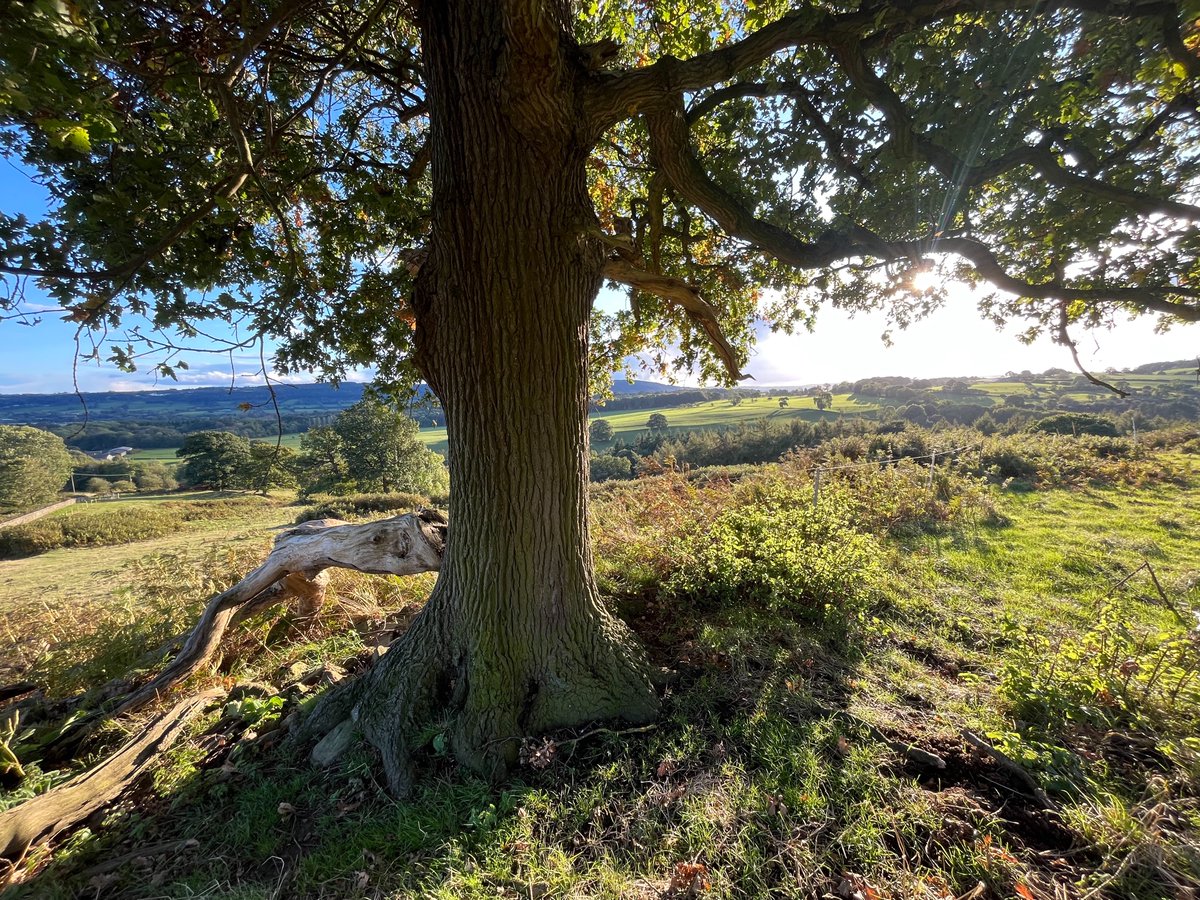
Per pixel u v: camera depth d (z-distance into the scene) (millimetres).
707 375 5430
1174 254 2771
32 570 13461
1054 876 1694
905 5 2059
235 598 3916
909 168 2828
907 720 2578
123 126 2006
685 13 3525
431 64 2273
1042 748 2209
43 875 1923
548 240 2318
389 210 3141
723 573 3955
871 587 4199
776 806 2020
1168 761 2148
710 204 3043
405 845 1984
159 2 2014
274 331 3162
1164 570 5066
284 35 2764
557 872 1805
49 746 2838
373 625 4422
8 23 1113
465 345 2398
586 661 2629
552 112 2074
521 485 2482
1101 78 2129
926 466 10102
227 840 2131
